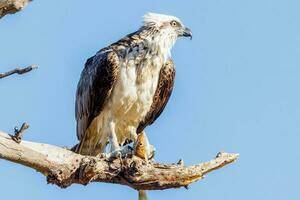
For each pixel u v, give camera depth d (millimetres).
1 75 9531
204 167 12336
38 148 10984
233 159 12523
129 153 12570
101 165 11859
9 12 9125
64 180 11398
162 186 12203
